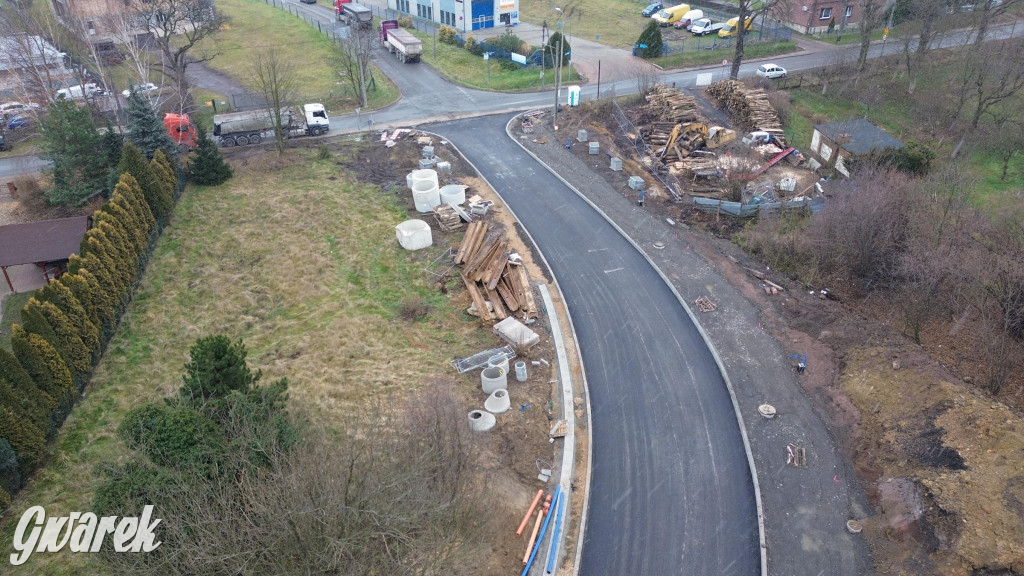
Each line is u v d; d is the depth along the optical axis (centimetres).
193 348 2083
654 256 3569
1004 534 1911
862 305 3173
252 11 8931
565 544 2130
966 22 6112
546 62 6538
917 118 5341
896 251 3234
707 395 2692
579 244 3691
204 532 1477
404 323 3112
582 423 2577
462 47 7275
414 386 2703
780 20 7169
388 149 4947
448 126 5353
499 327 2991
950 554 1930
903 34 6494
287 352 2953
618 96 5756
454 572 1802
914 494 2141
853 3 7306
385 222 3941
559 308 3206
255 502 1509
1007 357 2648
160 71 6197
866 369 2694
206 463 1752
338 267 3553
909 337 2902
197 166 4406
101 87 6006
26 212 4159
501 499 2227
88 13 6159
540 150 4850
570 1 9094
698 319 3094
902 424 2403
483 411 2567
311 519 1486
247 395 2030
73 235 3447
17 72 5225
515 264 3391
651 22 6712
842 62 5934
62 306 2745
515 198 4178
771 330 3011
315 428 2180
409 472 1678
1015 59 5088
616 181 4353
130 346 3039
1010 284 2609
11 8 6638
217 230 3928
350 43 5950
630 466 2398
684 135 4744
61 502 2242
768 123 4931
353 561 1498
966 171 3659
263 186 4422
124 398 2736
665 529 2175
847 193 3509
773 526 2167
